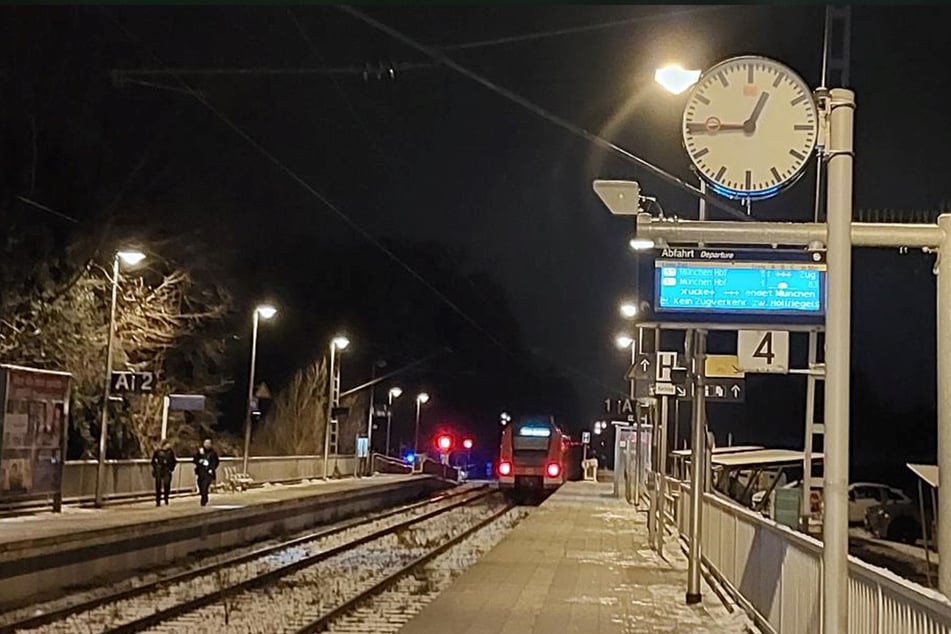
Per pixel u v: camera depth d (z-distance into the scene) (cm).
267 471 5184
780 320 1463
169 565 2548
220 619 1723
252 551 2966
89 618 1712
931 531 2609
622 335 4541
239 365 6938
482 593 1936
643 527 3622
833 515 794
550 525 3647
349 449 7588
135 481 3841
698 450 1862
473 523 4144
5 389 2812
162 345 4734
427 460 8206
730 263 1462
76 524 2583
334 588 2180
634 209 1140
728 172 922
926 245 896
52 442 3031
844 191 816
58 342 4266
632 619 1667
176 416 5269
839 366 802
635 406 4753
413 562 2562
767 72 923
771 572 1400
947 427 871
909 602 809
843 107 822
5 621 1652
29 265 4184
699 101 928
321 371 6575
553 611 1736
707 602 1866
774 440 7019
